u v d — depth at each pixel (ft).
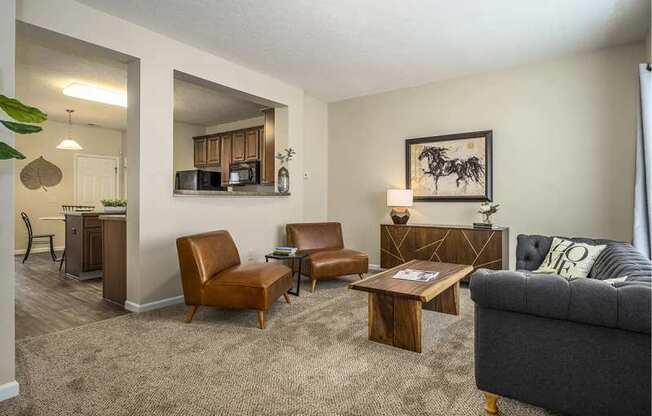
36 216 21.77
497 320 5.26
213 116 21.07
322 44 11.35
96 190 24.06
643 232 9.37
